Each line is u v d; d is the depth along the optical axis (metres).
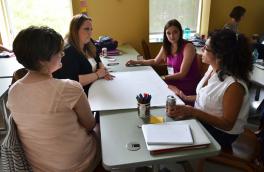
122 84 1.73
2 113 2.05
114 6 3.73
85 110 1.15
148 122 1.22
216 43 1.34
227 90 1.33
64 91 1.02
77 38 1.94
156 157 0.97
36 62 0.99
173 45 2.58
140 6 3.81
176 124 1.16
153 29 4.05
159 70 2.68
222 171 1.60
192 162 1.70
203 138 1.05
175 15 4.06
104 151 1.00
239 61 1.31
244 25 4.28
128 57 2.79
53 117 1.01
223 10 4.12
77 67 1.88
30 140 1.06
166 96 1.51
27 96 1.01
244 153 1.51
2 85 1.97
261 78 2.40
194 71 2.46
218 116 1.35
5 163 1.06
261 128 1.63
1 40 3.59
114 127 1.18
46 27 1.02
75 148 1.10
